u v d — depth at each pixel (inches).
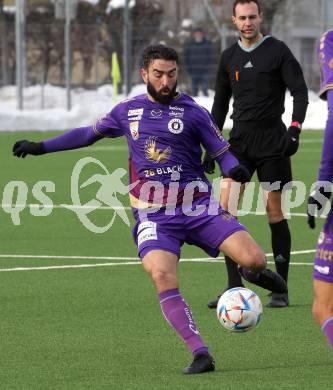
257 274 755.4
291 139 892.0
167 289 682.2
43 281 1009.5
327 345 751.1
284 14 3383.4
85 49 3612.2
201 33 3341.5
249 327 709.3
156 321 833.5
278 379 658.2
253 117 927.7
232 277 902.4
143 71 716.7
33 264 1104.8
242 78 930.1
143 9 3545.8
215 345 754.2
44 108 3422.7
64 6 3622.0
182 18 3558.1
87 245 1231.5
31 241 1261.1
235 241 697.6
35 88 3567.9
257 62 924.6
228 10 3538.4
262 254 697.0
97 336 783.1
